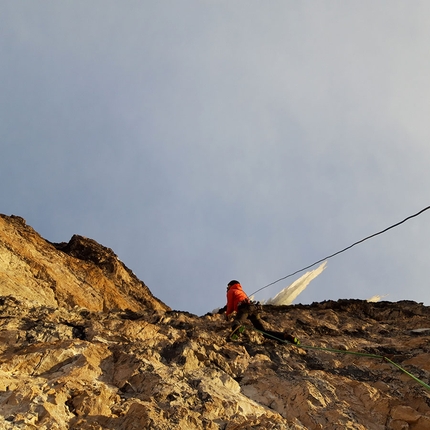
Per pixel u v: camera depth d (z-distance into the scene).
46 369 6.68
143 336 8.38
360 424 7.14
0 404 5.61
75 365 6.78
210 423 6.16
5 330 7.54
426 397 8.12
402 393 8.28
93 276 16.89
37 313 8.59
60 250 18.77
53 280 14.18
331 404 7.48
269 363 8.67
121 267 20.14
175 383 6.90
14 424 5.21
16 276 12.91
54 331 7.78
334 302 14.63
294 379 8.08
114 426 5.70
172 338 8.55
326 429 6.91
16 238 15.21
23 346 7.21
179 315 10.75
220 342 9.06
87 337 7.97
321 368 9.08
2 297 8.84
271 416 6.65
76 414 5.77
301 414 7.16
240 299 9.73
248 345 9.41
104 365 7.11
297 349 9.77
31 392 5.81
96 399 5.97
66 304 13.81
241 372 8.17
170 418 5.97
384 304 14.89
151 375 6.93
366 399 7.83
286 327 11.33
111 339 8.03
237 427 6.16
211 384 7.26
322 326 11.80
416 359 9.52
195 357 7.95
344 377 8.60
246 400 7.14
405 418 7.42
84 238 20.00
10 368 6.43
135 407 5.98
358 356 9.76
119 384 6.75
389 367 9.31
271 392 7.69
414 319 13.03
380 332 11.91
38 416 5.48
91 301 15.32
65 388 6.11
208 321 10.64
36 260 14.49
